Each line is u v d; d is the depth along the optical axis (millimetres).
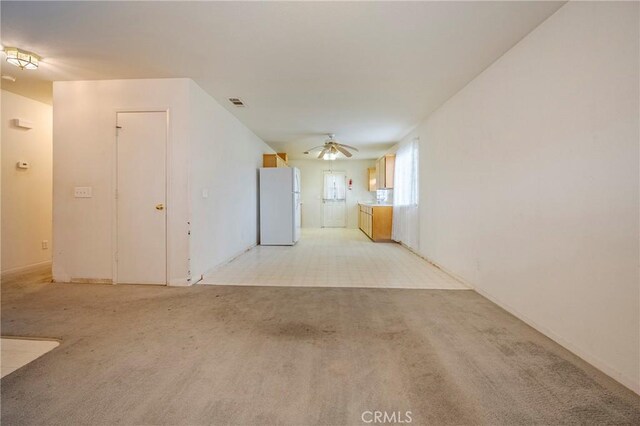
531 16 2146
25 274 3861
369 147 7535
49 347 2023
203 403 1480
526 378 1678
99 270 3463
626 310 1606
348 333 2238
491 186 2914
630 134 1580
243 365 1813
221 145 4305
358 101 4059
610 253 1691
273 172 6438
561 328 2045
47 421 1355
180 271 3391
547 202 2168
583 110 1859
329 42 2539
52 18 2184
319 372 1741
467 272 3434
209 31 2373
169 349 1999
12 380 1654
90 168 3418
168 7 2064
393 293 3178
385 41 2516
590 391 1562
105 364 1818
